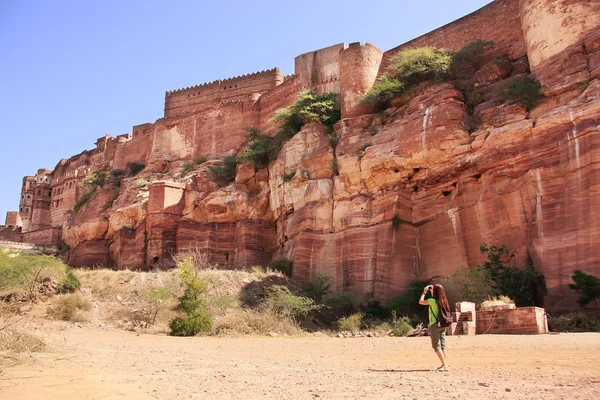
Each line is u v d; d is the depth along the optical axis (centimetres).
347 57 3606
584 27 2416
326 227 3039
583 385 596
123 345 1431
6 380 671
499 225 2344
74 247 5088
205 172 4328
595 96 2161
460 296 2403
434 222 2670
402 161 2784
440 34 3453
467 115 2733
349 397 580
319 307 2525
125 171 5694
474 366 823
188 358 1091
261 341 1700
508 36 3064
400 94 3225
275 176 3597
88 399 573
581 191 2058
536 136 2306
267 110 4612
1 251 2628
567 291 1969
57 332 1750
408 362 941
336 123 3406
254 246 3666
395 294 2622
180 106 6006
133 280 2698
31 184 8569
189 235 3962
